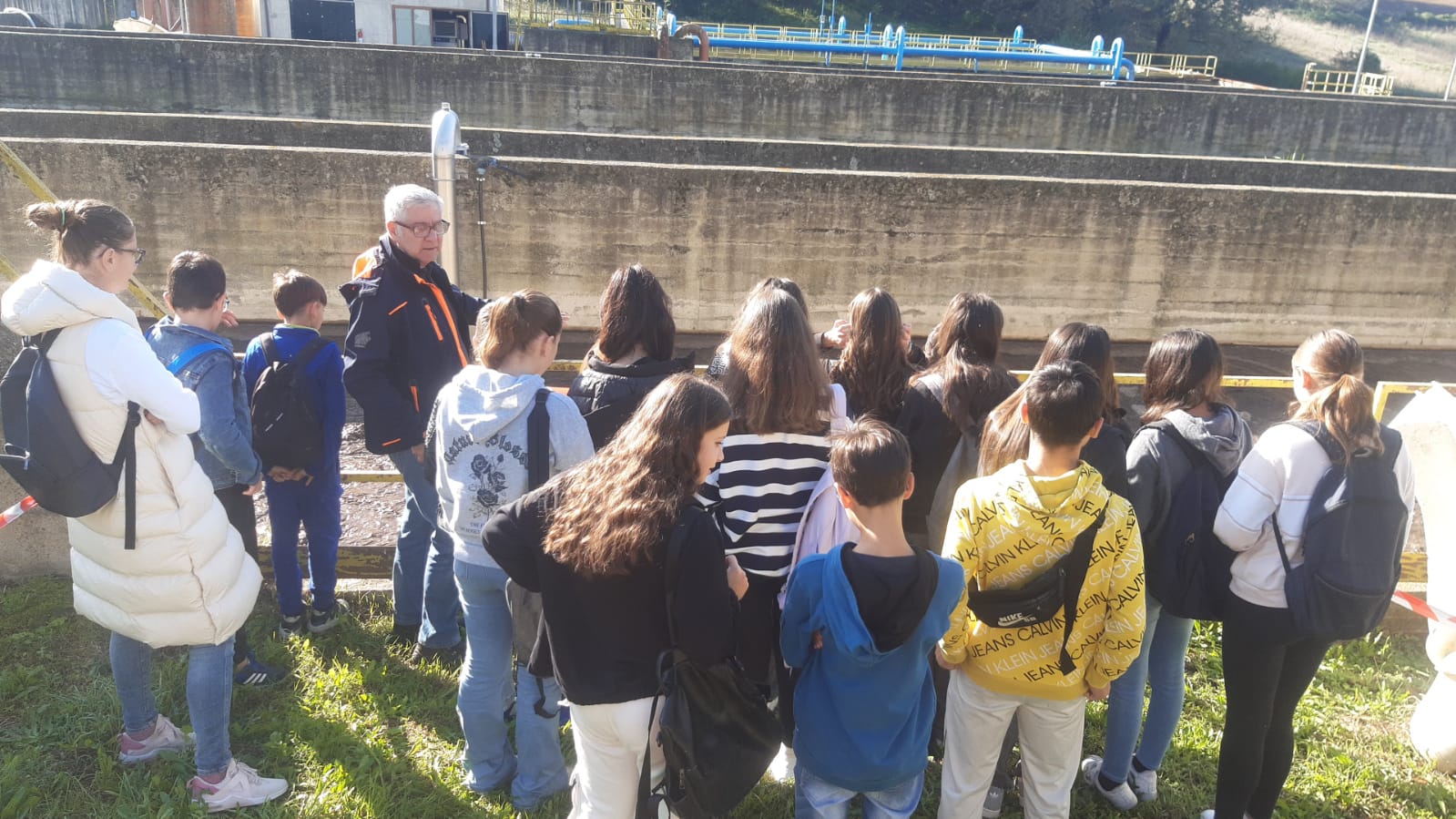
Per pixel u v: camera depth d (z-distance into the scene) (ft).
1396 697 13.08
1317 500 8.60
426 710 11.66
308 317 12.23
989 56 103.65
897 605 7.61
